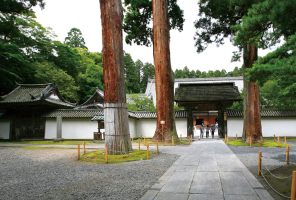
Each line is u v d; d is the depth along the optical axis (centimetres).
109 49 1158
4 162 1095
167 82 1956
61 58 4322
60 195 566
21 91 2716
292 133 2612
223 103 2711
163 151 1388
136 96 3544
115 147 1134
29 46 3675
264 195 527
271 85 3012
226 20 1945
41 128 2650
